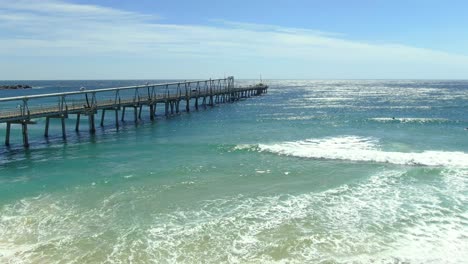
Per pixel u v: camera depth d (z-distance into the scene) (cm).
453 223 1273
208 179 1836
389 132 3262
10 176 1973
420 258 1041
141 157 2384
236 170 2005
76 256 1069
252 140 2962
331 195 1572
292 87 17488
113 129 3812
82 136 3375
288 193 1611
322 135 3148
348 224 1277
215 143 2809
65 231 1241
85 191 1666
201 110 5866
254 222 1297
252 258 1052
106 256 1069
